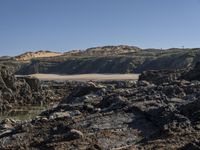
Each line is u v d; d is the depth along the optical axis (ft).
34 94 215.10
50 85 259.60
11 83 211.00
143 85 143.33
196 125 75.77
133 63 570.46
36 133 85.71
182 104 89.61
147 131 80.02
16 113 177.78
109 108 97.19
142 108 90.74
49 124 90.94
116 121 85.92
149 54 650.43
